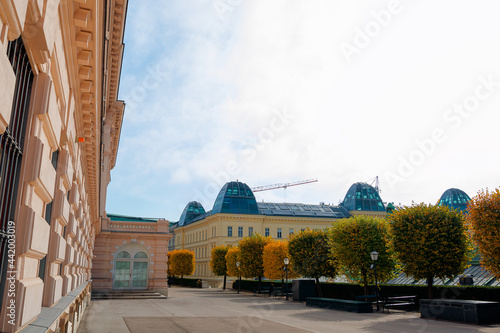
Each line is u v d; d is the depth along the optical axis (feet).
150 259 94.22
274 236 194.18
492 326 43.60
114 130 81.15
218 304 75.36
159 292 92.73
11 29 7.23
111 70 51.11
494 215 49.14
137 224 95.45
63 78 14.15
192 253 191.62
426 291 64.03
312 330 39.81
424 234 59.93
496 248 48.75
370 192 224.94
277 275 105.70
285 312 60.44
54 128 12.39
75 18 13.46
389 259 73.61
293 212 209.97
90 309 54.60
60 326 15.49
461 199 189.67
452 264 58.95
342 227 77.61
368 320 49.90
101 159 35.19
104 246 91.45
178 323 43.39
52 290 16.26
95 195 46.70
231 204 191.72
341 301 64.18
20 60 9.03
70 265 26.40
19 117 9.20
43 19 8.57
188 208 246.27
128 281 91.86
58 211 16.46
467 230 59.72
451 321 48.39
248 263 122.72
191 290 147.13
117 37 39.70
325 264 90.58
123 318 46.65
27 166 9.78
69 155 18.69
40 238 10.63
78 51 15.87
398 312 61.62
